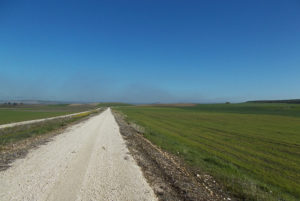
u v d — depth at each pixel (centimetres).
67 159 811
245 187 602
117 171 680
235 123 3353
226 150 1354
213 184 630
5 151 914
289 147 1505
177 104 15800
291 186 750
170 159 894
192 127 2739
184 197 502
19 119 3650
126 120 3319
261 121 3741
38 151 940
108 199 473
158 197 494
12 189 509
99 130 1858
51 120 3012
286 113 6312
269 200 539
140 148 1087
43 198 466
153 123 3231
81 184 557
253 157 1189
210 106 12262
